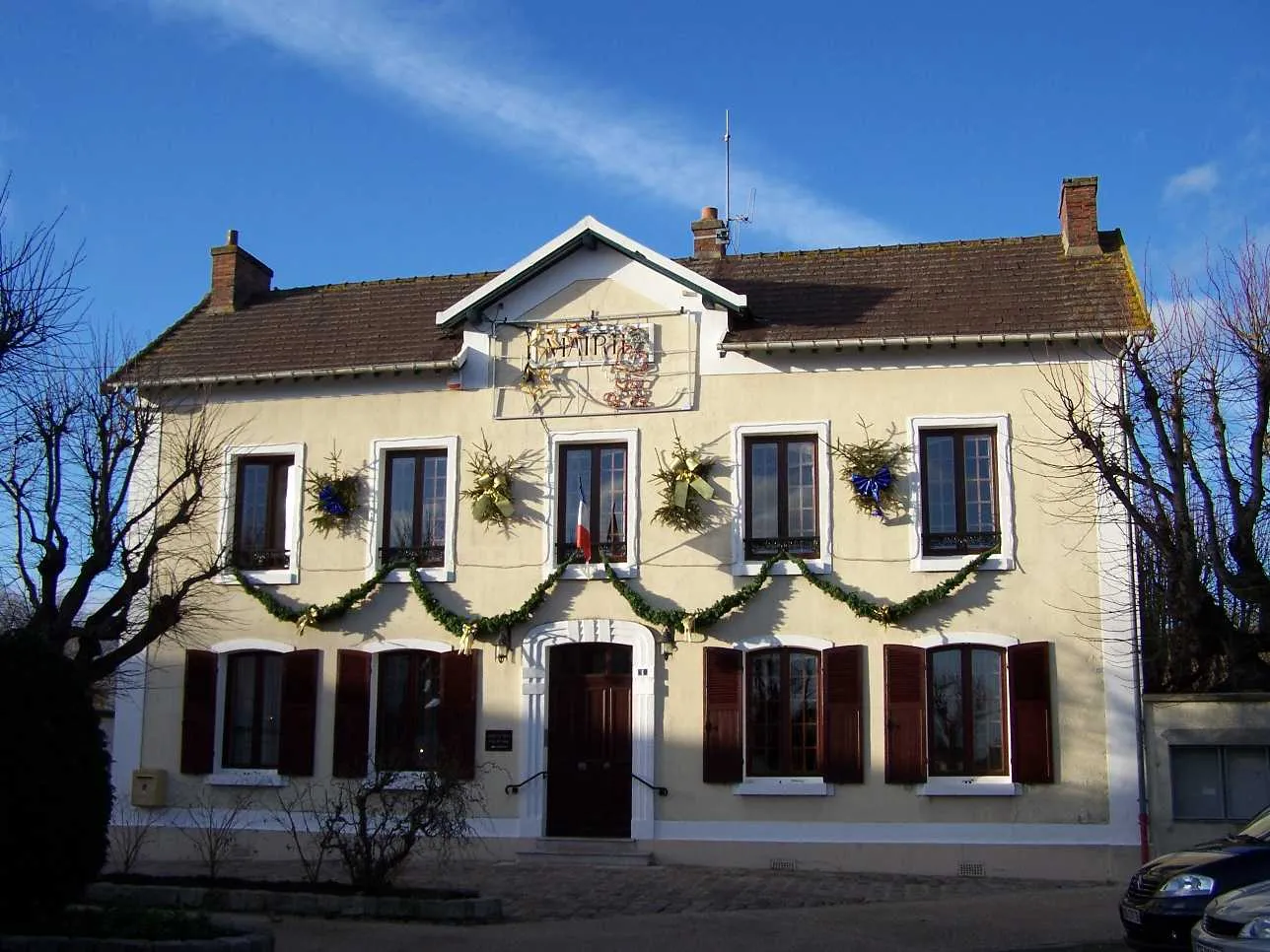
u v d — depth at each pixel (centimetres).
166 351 2350
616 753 2017
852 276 2217
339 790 1970
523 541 2083
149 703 2177
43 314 1705
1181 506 1747
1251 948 984
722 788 1953
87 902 1422
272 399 2217
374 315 2358
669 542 2028
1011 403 1966
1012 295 2069
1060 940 1366
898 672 1922
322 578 2147
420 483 2153
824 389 2022
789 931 1409
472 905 1464
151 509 1912
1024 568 1923
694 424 2052
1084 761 1858
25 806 1168
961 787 1880
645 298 2097
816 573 1973
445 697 2055
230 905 1514
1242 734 1795
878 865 1891
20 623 2012
